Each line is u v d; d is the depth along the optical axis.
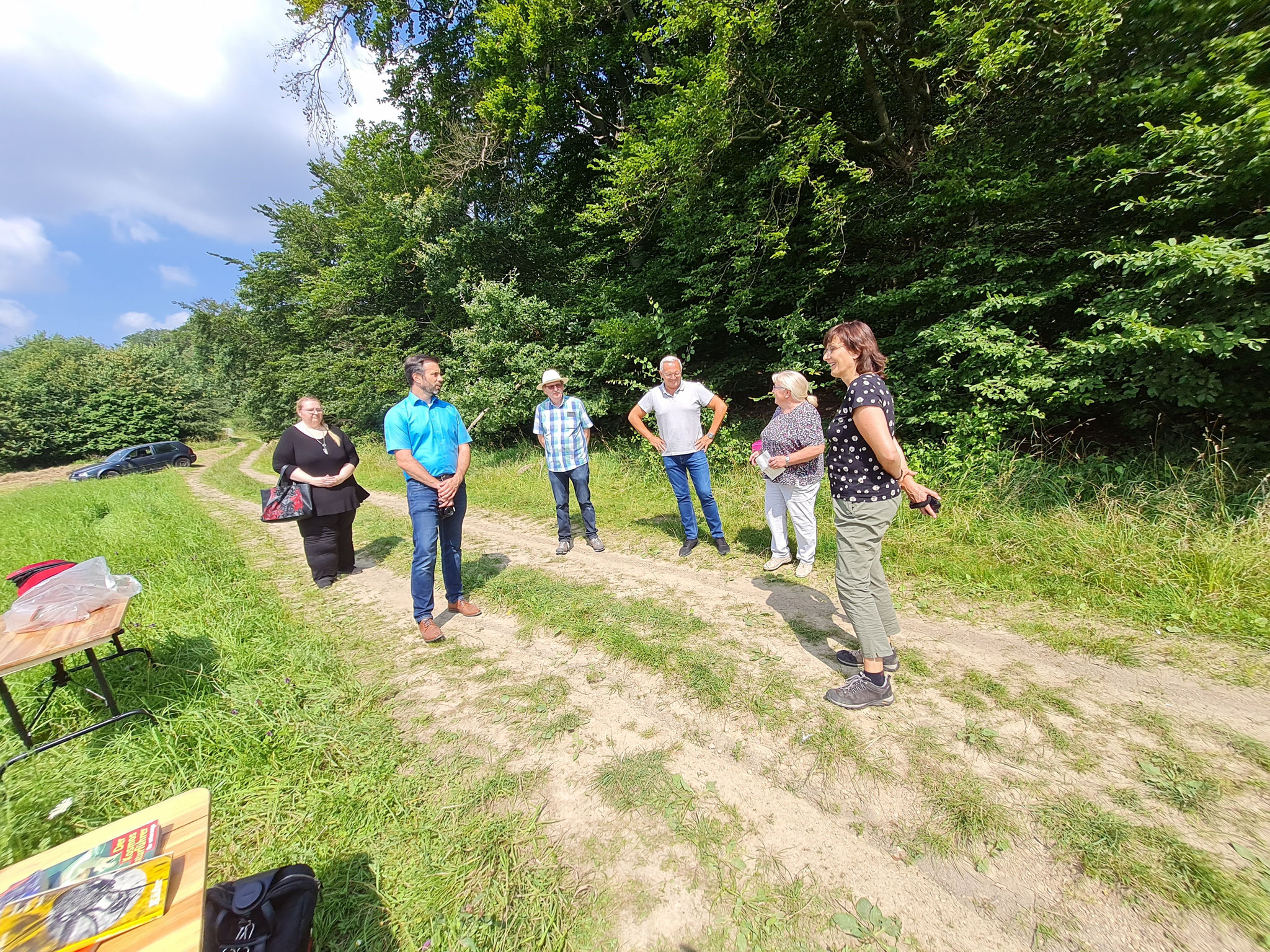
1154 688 2.38
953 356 5.54
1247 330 3.66
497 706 2.62
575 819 1.91
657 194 7.76
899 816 1.83
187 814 1.32
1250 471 3.84
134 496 10.48
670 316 8.55
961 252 5.36
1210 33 4.02
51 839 1.85
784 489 3.91
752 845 1.75
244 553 5.89
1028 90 5.06
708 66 6.44
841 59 6.55
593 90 11.13
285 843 1.85
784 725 2.33
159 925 1.04
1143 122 4.21
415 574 3.38
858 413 2.15
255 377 26.59
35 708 2.62
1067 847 1.65
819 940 1.45
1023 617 3.08
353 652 3.28
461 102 12.37
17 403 29.11
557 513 4.95
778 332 6.83
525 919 1.55
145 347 37.88
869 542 2.30
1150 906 1.46
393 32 11.81
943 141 5.53
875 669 2.36
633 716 2.48
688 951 1.45
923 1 5.59
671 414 4.40
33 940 1.00
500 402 10.26
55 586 2.49
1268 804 1.76
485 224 12.30
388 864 1.76
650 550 4.82
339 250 22.58
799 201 6.77
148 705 2.61
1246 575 2.97
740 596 3.70
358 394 16.16
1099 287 4.80
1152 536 3.45
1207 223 4.03
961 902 1.52
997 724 2.23
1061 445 5.02
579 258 12.14
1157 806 1.78
